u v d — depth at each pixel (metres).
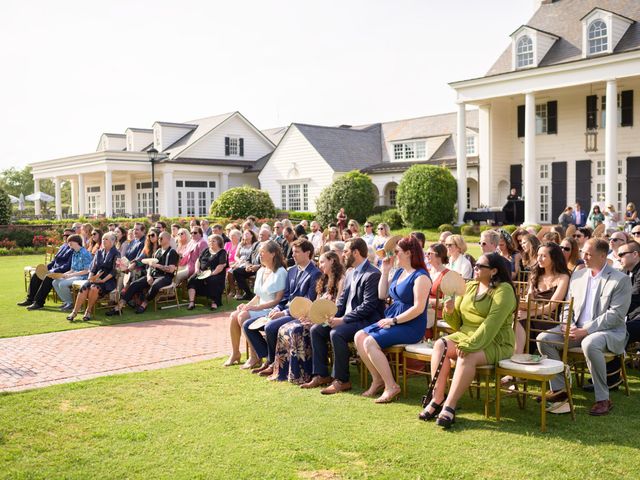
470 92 28.77
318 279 7.80
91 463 4.86
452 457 4.84
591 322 6.25
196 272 12.77
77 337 9.93
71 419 5.89
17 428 5.66
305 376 7.15
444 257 7.45
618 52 23.88
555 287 6.97
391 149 37.94
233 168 42.44
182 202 40.66
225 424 5.67
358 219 32.47
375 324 6.66
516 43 27.55
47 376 7.59
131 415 5.97
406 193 29.38
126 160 39.06
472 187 34.41
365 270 7.17
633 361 7.53
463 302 6.10
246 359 8.33
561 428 5.50
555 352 6.32
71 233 14.91
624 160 27.22
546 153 29.94
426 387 6.91
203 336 9.98
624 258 7.34
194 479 4.53
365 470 4.63
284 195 39.41
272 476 4.55
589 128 28.17
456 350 5.86
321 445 5.12
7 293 15.20
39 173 46.38
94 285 11.53
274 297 8.29
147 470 4.71
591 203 28.36
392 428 5.52
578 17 27.88
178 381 7.20
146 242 12.70
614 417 5.78
